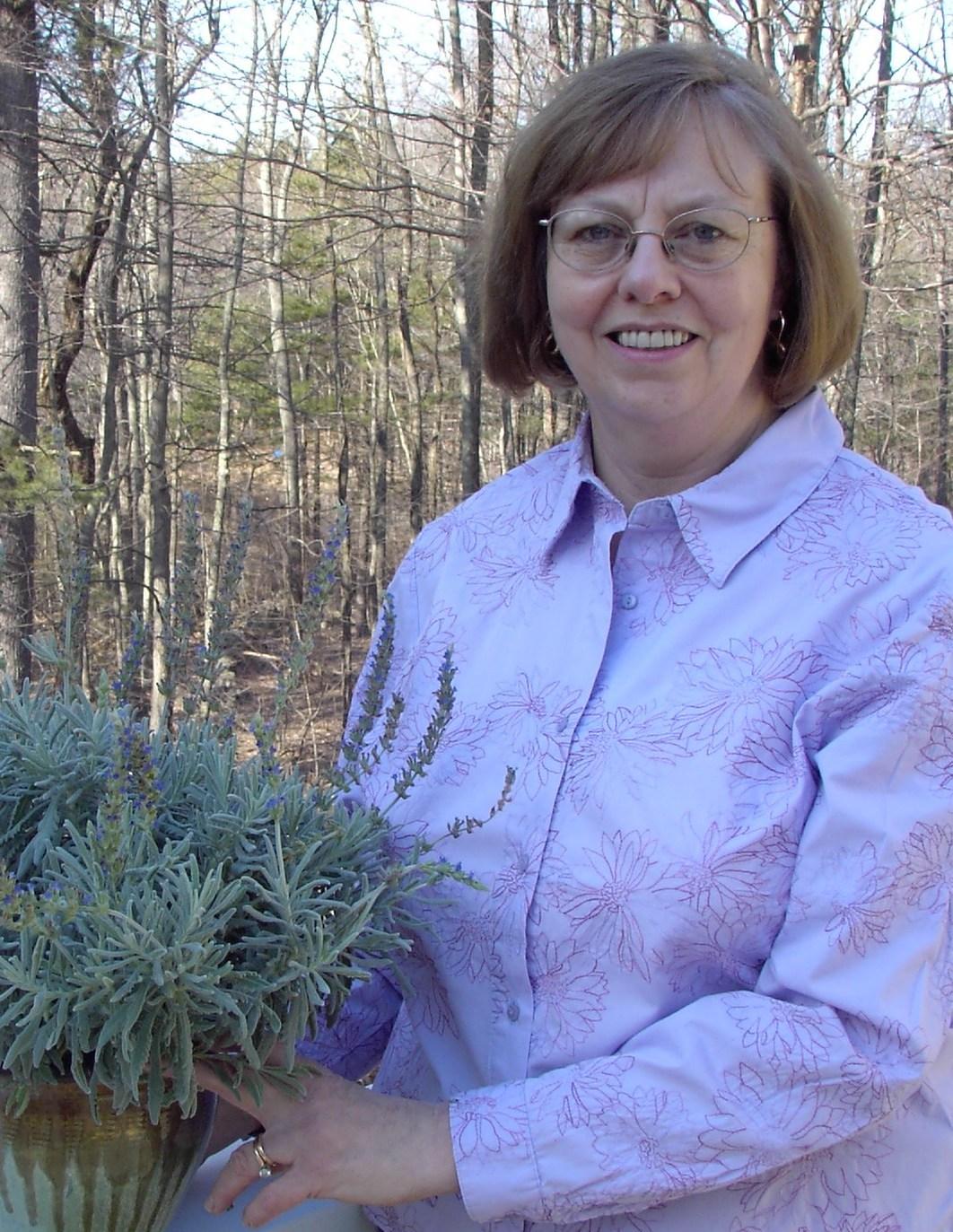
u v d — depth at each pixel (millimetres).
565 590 1235
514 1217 1074
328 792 1142
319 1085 1101
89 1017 919
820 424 1207
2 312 8500
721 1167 1000
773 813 1035
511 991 1146
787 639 1090
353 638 14688
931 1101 1059
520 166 1219
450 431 23016
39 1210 1027
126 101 8398
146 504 13531
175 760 1129
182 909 918
